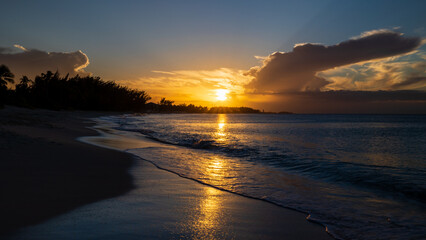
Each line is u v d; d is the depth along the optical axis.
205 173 7.75
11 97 56.19
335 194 5.91
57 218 3.78
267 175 7.75
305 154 12.72
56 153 8.73
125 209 4.38
